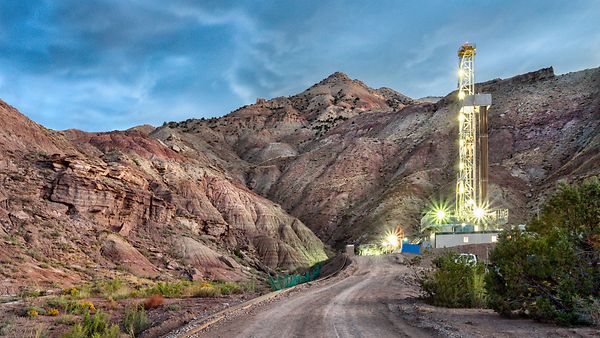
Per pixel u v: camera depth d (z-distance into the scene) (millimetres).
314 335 11961
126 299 25297
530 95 134125
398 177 119188
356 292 24031
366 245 87000
